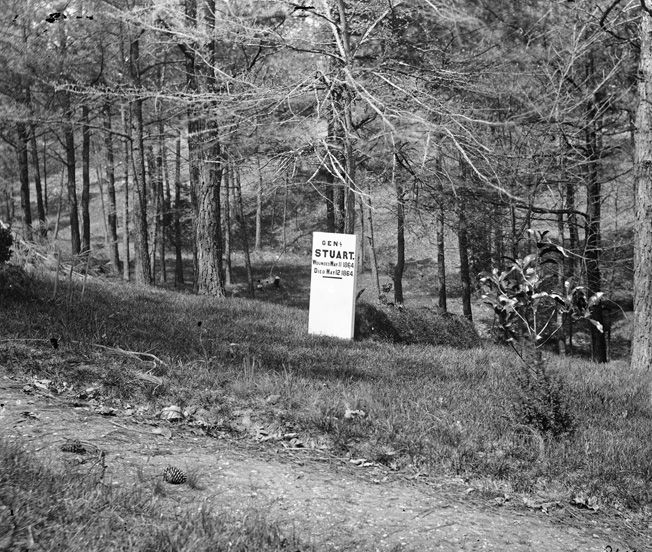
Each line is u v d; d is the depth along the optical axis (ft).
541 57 47.91
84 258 54.19
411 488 18.47
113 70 77.92
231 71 56.65
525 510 18.10
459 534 15.75
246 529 13.33
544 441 22.77
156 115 79.56
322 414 22.91
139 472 15.67
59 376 23.76
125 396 23.07
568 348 90.58
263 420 22.45
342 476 18.63
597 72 55.16
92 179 191.21
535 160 46.88
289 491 16.93
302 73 46.78
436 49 47.37
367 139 46.88
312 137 44.96
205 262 62.39
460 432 22.80
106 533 11.51
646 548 16.81
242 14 46.34
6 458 13.76
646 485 20.29
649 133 41.50
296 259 151.53
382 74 44.16
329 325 43.37
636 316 42.04
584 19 48.19
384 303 50.80
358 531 15.16
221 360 29.50
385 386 28.17
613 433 24.88
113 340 29.50
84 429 18.90
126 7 66.54
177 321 37.68
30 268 48.65
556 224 67.05
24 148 88.74
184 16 49.06
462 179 48.52
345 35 44.50
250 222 161.58
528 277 24.68
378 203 52.47
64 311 34.14
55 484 13.04
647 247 41.50
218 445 19.85
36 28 71.82
